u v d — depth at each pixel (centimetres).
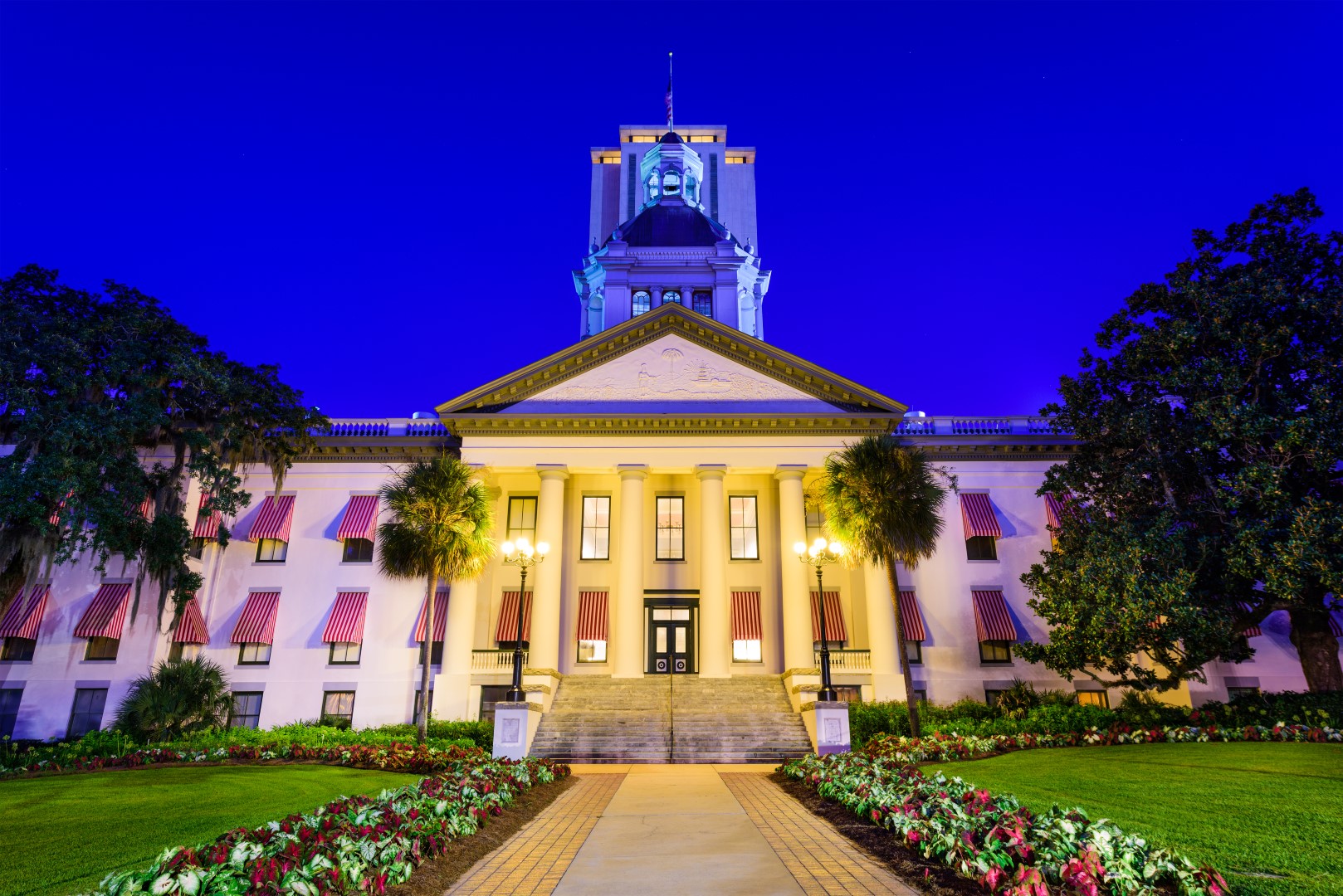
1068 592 2792
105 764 2114
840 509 2725
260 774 1909
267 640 3419
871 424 3494
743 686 3139
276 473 3469
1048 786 1584
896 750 2175
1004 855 868
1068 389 2941
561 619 3534
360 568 3572
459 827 1193
